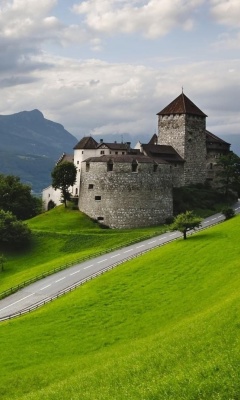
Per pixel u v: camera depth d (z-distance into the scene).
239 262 93.00
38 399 46.53
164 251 112.56
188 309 72.81
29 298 96.12
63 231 151.25
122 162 163.12
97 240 141.38
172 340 52.69
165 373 43.28
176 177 189.50
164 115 198.25
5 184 183.00
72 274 108.62
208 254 103.62
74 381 49.25
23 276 116.00
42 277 110.56
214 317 55.75
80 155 196.38
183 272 94.44
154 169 166.75
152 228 157.75
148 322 71.44
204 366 40.16
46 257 134.88
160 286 88.31
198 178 197.12
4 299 98.25
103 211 163.25
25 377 55.50
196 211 173.75
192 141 195.75
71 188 195.75
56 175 178.62
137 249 124.00
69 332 71.62
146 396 38.16
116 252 124.44
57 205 199.00
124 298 84.75
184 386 37.62
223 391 35.00
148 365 46.75
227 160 193.50
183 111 193.62
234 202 196.00
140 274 97.50
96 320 75.69
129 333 68.25
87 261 119.12
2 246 140.38
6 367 59.84
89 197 166.12
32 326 75.81
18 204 180.38
